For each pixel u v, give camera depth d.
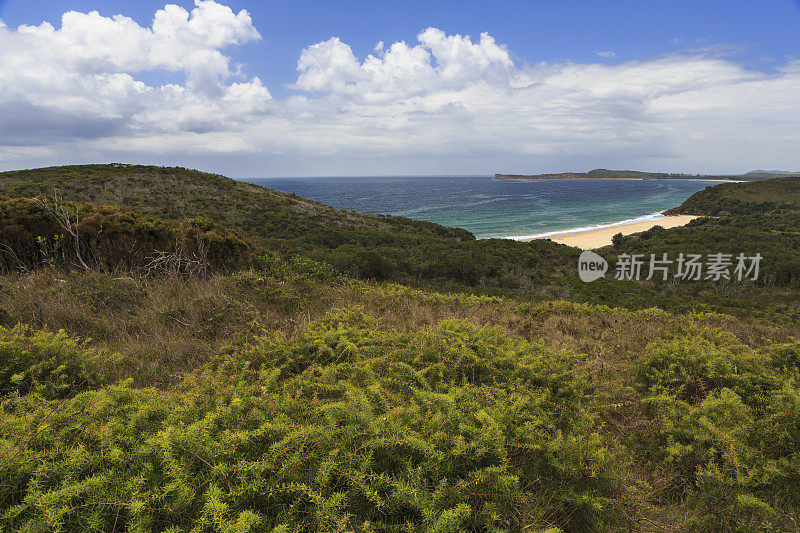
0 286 5.07
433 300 6.79
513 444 2.27
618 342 5.29
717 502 2.32
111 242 6.71
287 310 5.50
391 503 1.86
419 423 2.36
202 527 1.59
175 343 4.04
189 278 6.26
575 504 2.16
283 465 1.86
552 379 3.24
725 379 3.65
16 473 1.74
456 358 3.47
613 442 2.81
